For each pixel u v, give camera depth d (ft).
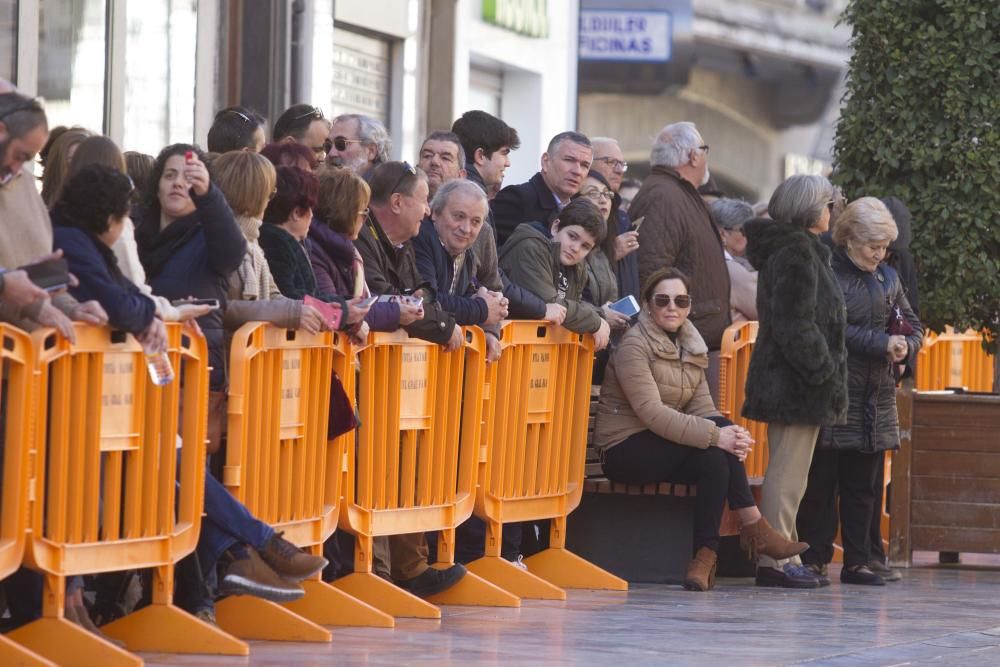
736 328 97.66
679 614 78.59
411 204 76.48
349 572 77.46
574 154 91.15
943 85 103.09
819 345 88.43
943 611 83.66
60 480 56.85
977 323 106.32
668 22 186.19
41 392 55.47
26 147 56.03
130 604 66.95
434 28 150.00
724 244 110.42
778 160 206.39
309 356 68.95
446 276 79.56
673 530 91.91
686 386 90.27
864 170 105.60
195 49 122.21
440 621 73.10
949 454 104.27
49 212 58.59
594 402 93.25
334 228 72.64
